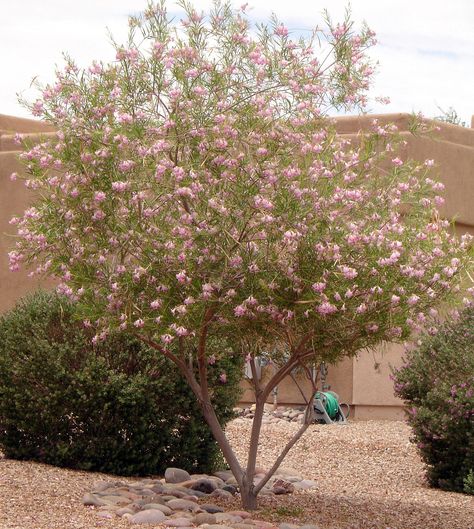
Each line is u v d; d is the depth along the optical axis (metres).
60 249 7.44
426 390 10.44
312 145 7.39
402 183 7.43
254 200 6.97
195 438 9.65
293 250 7.05
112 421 9.37
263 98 7.43
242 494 8.22
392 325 7.20
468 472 9.88
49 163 7.32
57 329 9.61
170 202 7.20
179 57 7.41
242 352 8.59
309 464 11.20
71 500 7.96
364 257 7.08
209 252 7.07
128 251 7.33
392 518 8.34
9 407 9.57
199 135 7.22
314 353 7.69
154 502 8.01
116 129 7.07
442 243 7.50
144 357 9.40
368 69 7.73
